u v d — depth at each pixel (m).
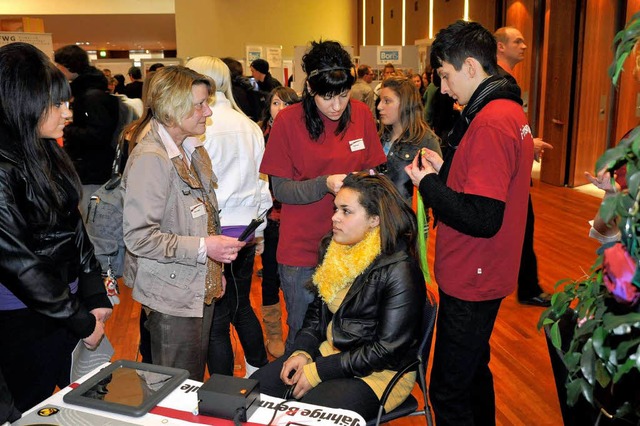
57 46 18.42
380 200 1.85
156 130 1.84
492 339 3.26
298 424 1.29
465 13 10.18
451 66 1.72
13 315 1.59
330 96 1.96
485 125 1.62
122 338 3.35
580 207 6.39
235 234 2.42
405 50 10.43
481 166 1.61
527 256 3.65
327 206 2.18
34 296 1.51
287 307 2.34
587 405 1.22
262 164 2.21
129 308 3.81
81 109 3.92
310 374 1.83
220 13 12.69
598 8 6.93
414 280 1.83
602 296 0.97
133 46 20.17
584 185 7.55
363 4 15.27
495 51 1.72
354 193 1.86
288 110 2.17
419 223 1.90
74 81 3.92
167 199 1.84
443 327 1.85
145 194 1.76
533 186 7.64
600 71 7.20
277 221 3.07
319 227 2.20
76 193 1.74
